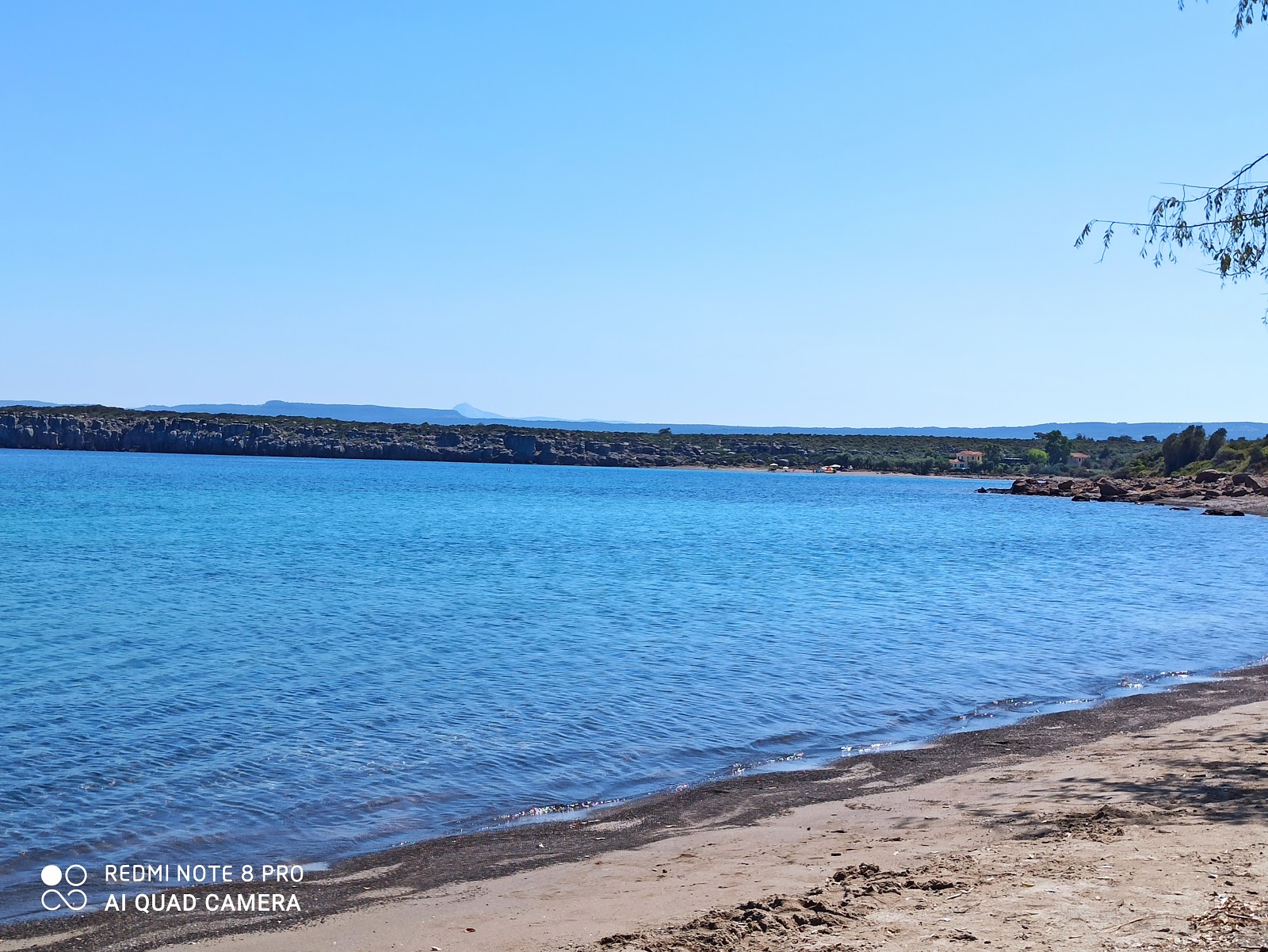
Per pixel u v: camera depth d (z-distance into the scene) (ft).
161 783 43.96
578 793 42.73
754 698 61.46
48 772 45.55
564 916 27.30
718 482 647.97
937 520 288.71
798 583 129.59
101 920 29.43
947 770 44.45
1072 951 20.63
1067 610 103.86
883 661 73.97
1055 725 53.62
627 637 85.30
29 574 133.28
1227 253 37.99
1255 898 23.13
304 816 39.73
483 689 63.98
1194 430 523.29
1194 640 84.23
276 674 69.00
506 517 278.26
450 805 41.22
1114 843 29.53
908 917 23.94
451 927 27.09
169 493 351.25
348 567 146.10
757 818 38.01
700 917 25.50
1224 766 40.42
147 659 74.64
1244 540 212.84
